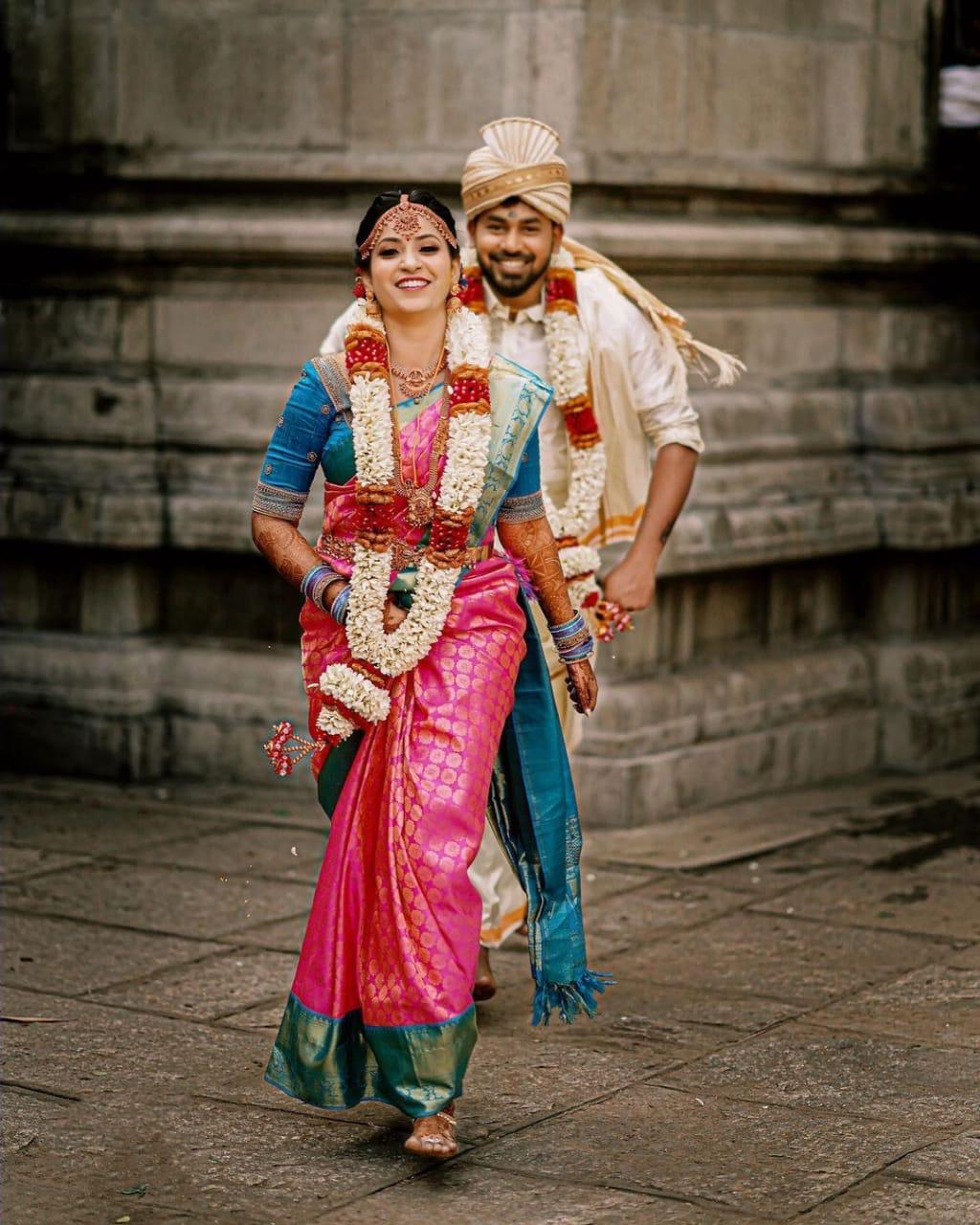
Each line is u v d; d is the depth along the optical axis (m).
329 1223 4.07
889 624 8.81
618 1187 4.26
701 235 7.74
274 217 7.98
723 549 7.74
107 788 8.10
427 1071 4.25
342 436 4.52
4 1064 4.99
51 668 8.31
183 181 8.11
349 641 4.48
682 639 7.91
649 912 6.45
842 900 6.60
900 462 8.63
